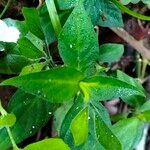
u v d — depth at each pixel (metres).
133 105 0.27
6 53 0.23
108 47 0.26
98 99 0.19
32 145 0.19
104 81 0.19
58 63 0.26
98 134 0.20
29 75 0.17
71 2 0.23
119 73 0.26
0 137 0.22
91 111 0.20
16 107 0.22
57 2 0.23
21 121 0.22
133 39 0.31
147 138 0.36
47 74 0.18
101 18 0.24
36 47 0.22
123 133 0.25
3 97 0.27
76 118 0.19
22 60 0.22
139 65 0.33
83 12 0.19
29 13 0.22
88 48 0.20
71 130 0.19
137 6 0.29
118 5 0.25
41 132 0.30
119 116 0.30
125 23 0.30
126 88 0.18
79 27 0.19
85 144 0.21
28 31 0.22
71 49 0.19
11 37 0.21
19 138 0.22
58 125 0.24
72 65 0.20
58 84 0.18
